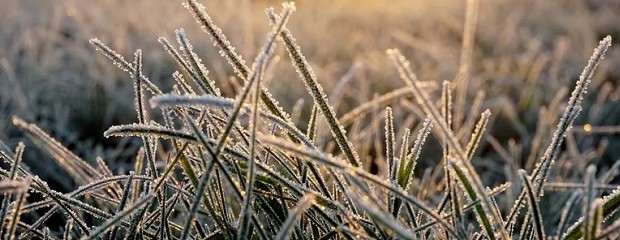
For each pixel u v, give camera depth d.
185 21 2.13
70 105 1.51
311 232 0.71
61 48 1.85
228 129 0.62
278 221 0.68
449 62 1.87
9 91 1.46
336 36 2.17
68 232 0.69
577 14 2.48
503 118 1.52
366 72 1.82
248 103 0.65
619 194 0.65
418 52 2.02
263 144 0.65
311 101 1.57
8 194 0.65
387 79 1.73
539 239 0.63
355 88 1.73
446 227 0.62
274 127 0.72
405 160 0.69
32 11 2.18
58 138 1.39
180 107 0.70
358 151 1.08
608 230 0.61
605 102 1.66
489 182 1.25
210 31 0.66
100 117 1.49
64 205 0.70
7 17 2.09
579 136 1.44
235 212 0.79
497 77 1.81
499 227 0.62
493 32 2.34
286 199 0.68
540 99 1.66
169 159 0.73
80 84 1.56
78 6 2.19
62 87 1.58
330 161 0.61
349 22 2.42
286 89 1.60
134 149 1.25
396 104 1.53
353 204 0.67
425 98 0.61
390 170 0.70
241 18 2.14
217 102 0.60
